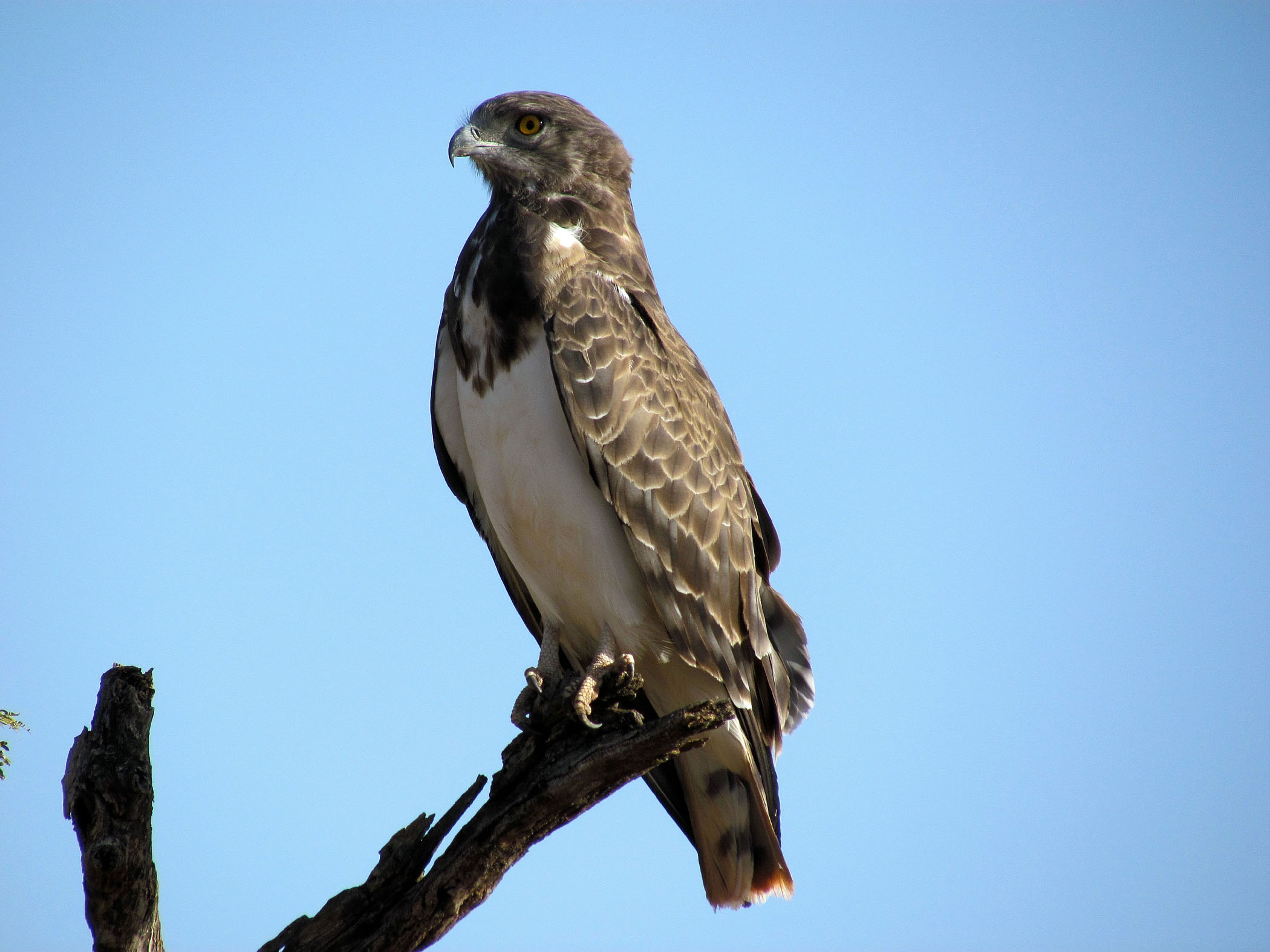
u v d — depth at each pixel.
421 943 8.14
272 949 8.10
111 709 7.87
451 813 8.22
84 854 7.58
